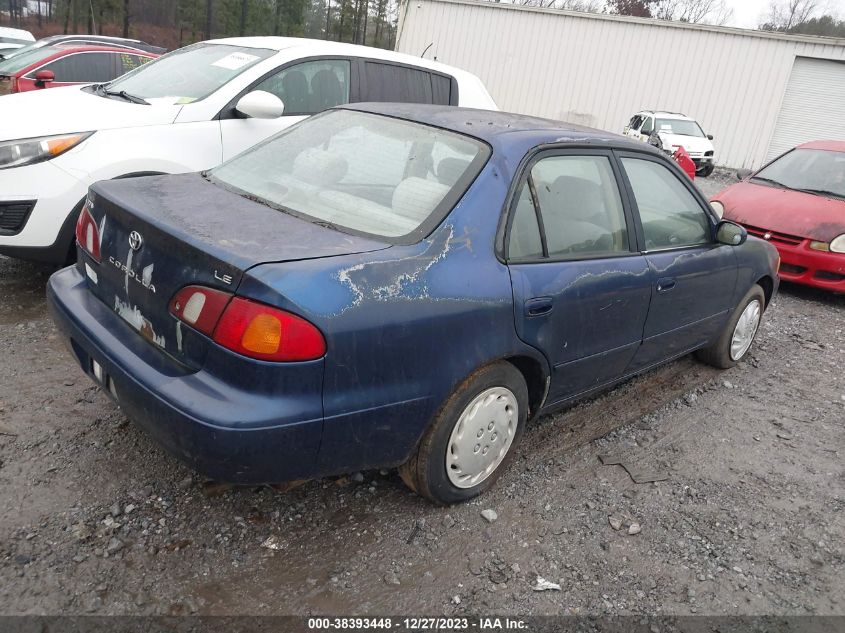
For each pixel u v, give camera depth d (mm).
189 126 4820
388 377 2379
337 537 2695
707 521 3074
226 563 2496
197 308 2234
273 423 2146
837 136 21781
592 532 2910
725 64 22156
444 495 2836
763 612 2559
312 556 2584
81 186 4266
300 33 62031
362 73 5945
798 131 22234
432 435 2658
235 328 2137
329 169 3008
